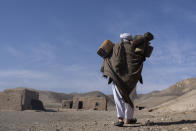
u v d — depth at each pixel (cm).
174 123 724
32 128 864
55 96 8125
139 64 684
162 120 823
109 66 683
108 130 655
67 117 1545
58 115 1697
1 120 1212
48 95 8038
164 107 1627
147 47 686
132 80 672
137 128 654
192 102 1463
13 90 4084
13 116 1498
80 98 3872
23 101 4034
